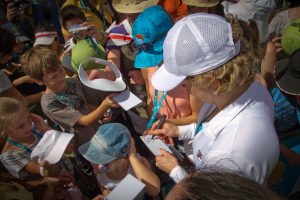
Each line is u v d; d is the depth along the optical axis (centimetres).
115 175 215
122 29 310
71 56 297
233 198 72
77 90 272
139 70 299
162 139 231
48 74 246
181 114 236
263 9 323
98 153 206
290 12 324
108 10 426
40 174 218
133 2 297
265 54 259
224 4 353
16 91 297
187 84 169
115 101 241
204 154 171
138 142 283
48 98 258
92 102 272
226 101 153
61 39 471
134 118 289
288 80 207
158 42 233
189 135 223
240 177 80
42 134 244
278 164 216
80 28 305
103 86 238
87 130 272
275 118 229
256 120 145
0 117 211
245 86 149
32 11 485
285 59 223
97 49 279
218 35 135
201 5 323
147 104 277
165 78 173
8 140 227
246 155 136
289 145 233
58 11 472
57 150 210
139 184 185
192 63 138
